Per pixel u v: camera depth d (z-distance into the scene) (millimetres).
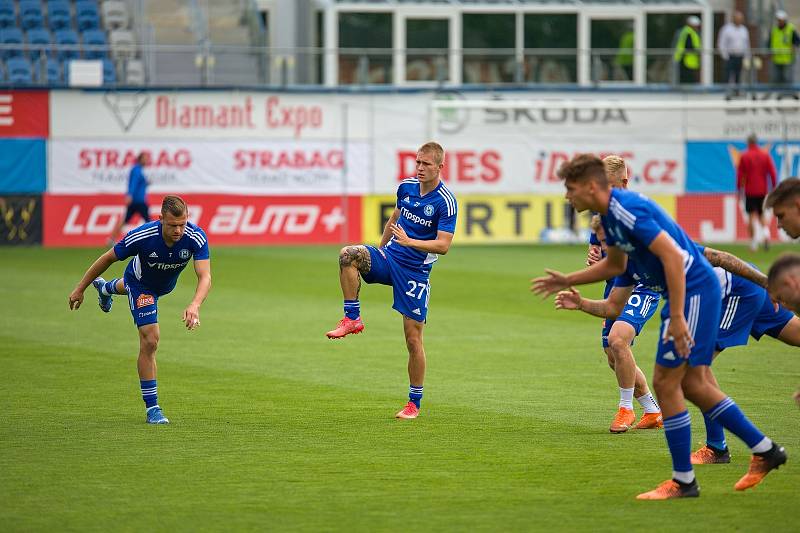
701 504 18484
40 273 58219
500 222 77250
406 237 25062
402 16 92062
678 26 92750
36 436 23531
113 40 85125
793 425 24672
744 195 72438
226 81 81875
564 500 18719
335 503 18516
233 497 18859
